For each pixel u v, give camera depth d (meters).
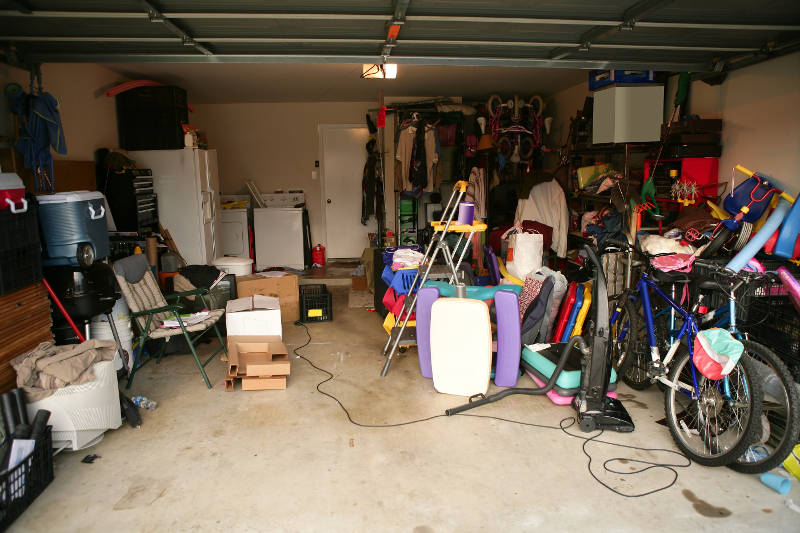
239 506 2.32
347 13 2.75
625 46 3.46
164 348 4.16
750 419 2.32
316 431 2.96
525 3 2.68
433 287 3.43
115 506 2.33
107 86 5.32
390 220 7.61
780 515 2.21
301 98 7.52
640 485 2.43
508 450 2.74
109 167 5.00
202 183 5.86
